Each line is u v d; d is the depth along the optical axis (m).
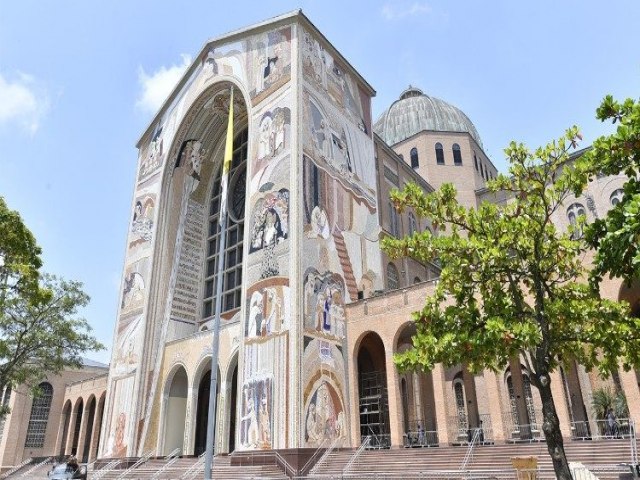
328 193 30.94
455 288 12.56
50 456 49.56
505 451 19.38
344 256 30.73
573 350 12.22
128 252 42.38
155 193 42.00
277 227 28.73
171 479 25.16
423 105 60.62
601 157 9.77
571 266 12.27
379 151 43.31
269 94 33.00
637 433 18.48
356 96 37.62
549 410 10.44
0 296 21.52
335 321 28.14
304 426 23.95
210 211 43.34
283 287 27.02
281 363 25.53
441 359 11.93
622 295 22.19
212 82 38.69
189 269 40.53
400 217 43.66
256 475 22.53
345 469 21.73
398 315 26.94
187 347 35.06
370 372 31.09
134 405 35.06
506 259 11.67
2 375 29.31
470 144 57.22
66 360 32.53
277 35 34.19
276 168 30.22
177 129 42.03
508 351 11.12
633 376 19.17
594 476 14.27
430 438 32.31
